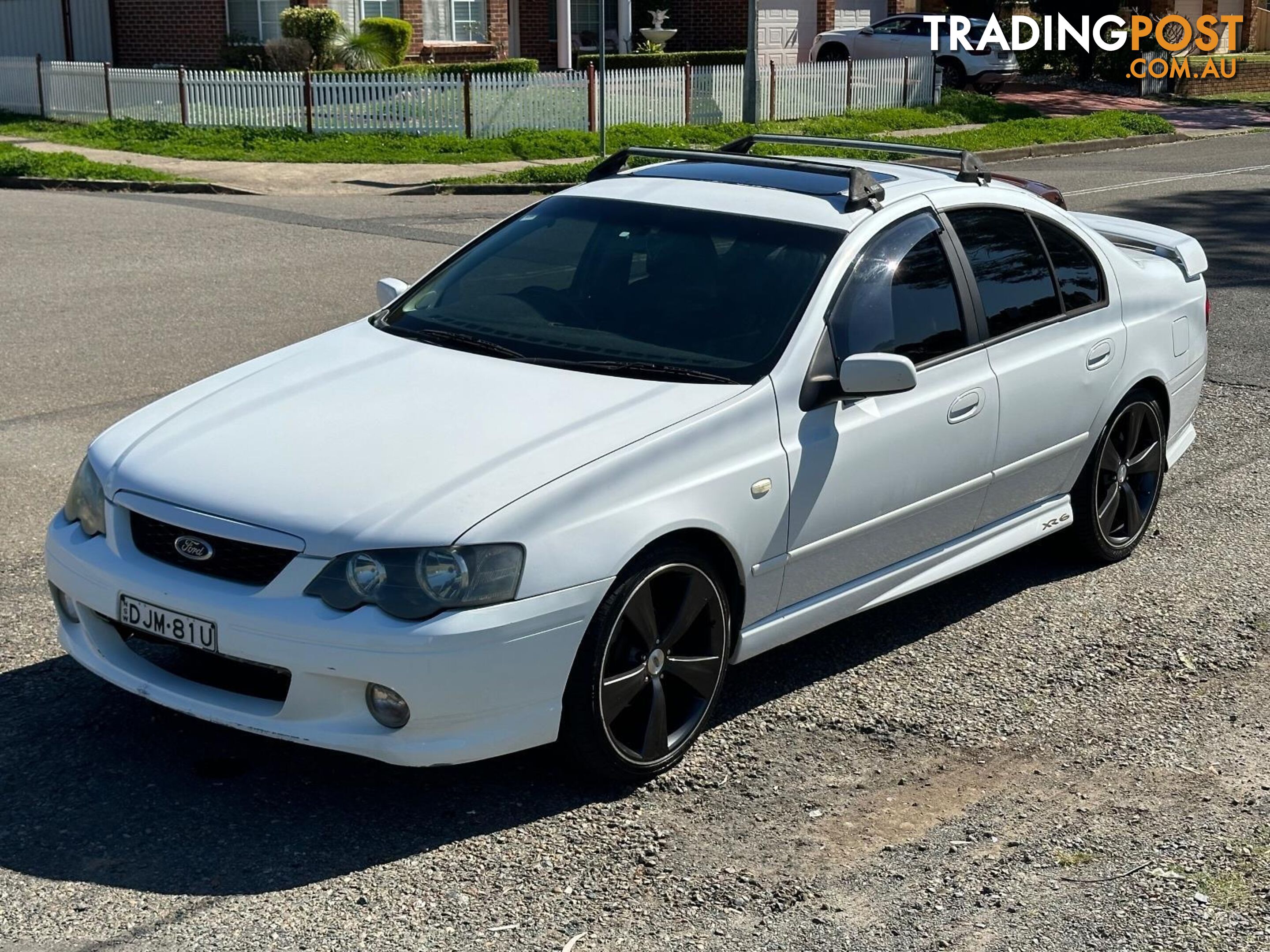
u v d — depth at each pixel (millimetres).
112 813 4184
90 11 28234
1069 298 6027
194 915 3717
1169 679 5398
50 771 4402
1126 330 6273
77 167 19578
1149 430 6605
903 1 40469
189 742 4609
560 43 31406
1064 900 3920
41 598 5742
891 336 5172
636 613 4324
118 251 13992
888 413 5078
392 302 5664
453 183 19625
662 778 4539
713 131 25594
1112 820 4359
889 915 3834
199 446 4461
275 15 27281
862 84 28984
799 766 4656
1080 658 5559
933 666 5449
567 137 23750
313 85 23141
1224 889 3980
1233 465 8070
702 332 4957
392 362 4969
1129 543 6590
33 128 23500
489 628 3955
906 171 5895
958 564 5648
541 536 4066
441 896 3842
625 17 32938
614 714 4316
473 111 23609
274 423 4559
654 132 24938
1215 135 29969
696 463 4457
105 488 4422
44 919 3676
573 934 3701
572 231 5586
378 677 3918
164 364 9602
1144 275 6523
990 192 5848
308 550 3990
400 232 15547
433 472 4184
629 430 4402
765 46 35250
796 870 4047
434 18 29016
